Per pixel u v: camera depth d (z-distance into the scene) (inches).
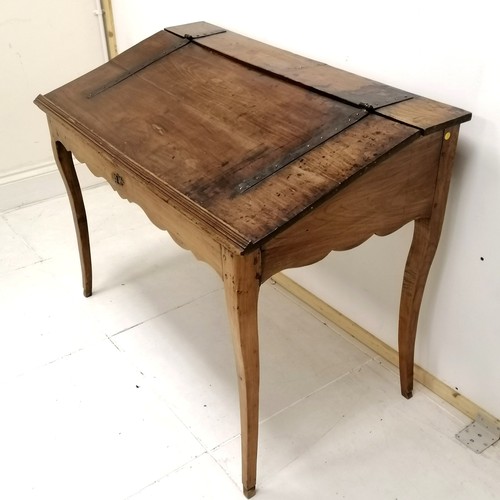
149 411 58.2
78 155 58.6
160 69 57.9
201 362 64.1
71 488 50.8
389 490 50.4
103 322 70.0
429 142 43.5
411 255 51.5
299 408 58.3
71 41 88.7
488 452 53.6
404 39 48.6
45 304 72.9
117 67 60.8
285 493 50.3
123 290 75.3
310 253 41.4
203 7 70.8
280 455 53.5
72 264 80.6
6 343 66.6
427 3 45.6
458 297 53.5
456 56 45.2
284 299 73.4
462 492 50.1
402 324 55.2
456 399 57.7
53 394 60.1
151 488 50.9
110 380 61.8
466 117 43.5
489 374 53.7
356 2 51.3
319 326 68.9
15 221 90.1
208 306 72.5
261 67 52.4
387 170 42.2
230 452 54.1
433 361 59.0
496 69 42.8
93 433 55.9
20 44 84.2
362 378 61.7
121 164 47.9
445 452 53.6
